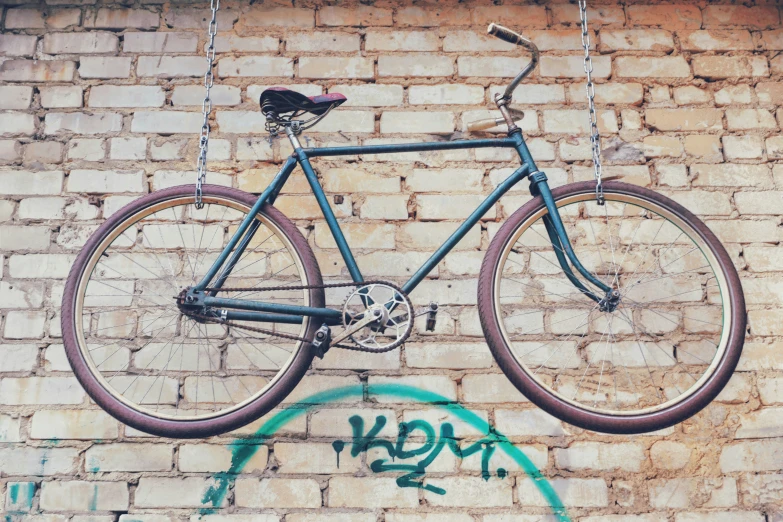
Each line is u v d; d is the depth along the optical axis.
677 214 2.42
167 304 2.60
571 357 2.57
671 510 2.38
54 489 2.38
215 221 2.70
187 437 2.23
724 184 2.76
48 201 2.70
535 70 2.89
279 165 2.77
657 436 2.47
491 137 2.81
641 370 2.55
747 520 2.38
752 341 2.58
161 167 2.75
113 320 2.57
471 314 2.59
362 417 2.47
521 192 2.74
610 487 2.41
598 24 2.96
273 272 2.65
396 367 2.53
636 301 2.62
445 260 2.65
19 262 2.62
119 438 2.44
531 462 2.43
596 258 2.67
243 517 2.36
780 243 2.69
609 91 2.88
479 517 2.37
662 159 2.79
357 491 2.39
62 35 2.90
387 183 2.75
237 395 2.51
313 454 2.43
